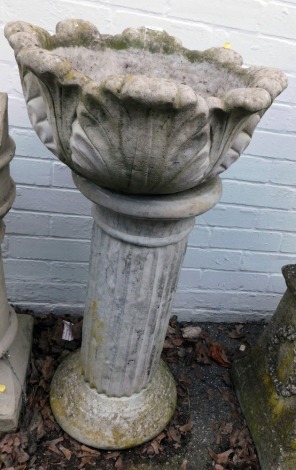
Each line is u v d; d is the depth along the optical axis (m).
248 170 2.05
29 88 1.16
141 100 0.91
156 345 1.73
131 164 1.06
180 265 1.57
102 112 0.99
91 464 1.79
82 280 2.29
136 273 1.46
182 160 1.06
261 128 1.96
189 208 1.26
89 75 1.41
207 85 1.43
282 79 1.17
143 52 1.45
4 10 1.64
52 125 1.13
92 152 1.08
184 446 1.92
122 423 1.80
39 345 2.19
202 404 2.10
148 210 1.23
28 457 1.76
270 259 2.36
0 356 1.76
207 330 2.51
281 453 1.76
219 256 2.30
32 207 2.03
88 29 1.37
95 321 1.65
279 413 1.83
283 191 2.13
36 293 2.30
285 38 1.79
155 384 1.93
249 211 2.17
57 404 1.88
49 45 1.28
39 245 2.14
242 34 1.77
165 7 1.70
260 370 2.02
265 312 2.57
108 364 1.71
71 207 2.04
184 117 0.97
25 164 1.92
